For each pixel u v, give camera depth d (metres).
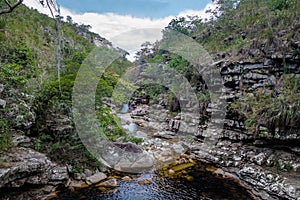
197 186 8.36
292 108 9.20
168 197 7.59
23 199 6.59
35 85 10.28
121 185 8.25
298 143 9.01
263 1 18.88
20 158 6.84
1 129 7.52
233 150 10.69
